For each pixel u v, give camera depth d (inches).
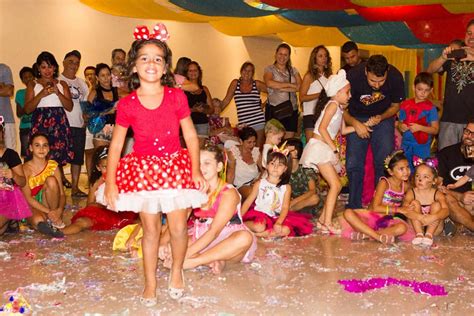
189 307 147.1
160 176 142.8
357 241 221.1
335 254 200.1
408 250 207.2
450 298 153.2
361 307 146.3
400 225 220.1
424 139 278.4
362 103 257.9
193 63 335.3
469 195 234.5
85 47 440.1
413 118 278.2
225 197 176.4
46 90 302.2
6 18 397.1
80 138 332.8
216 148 179.3
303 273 175.9
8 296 154.9
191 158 147.9
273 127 257.6
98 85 317.4
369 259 193.2
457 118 267.6
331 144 237.3
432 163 226.8
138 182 142.4
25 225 247.9
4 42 396.8
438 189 227.9
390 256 197.6
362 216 224.8
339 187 237.9
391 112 259.8
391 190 229.1
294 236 228.8
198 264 174.2
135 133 144.9
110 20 454.6
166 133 144.8
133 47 145.6
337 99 237.3
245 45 566.9
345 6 358.6
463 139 241.9
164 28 148.1
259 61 585.3
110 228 241.8
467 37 264.4
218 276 172.9
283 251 204.2
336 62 681.0
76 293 157.4
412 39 485.1
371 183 293.7
